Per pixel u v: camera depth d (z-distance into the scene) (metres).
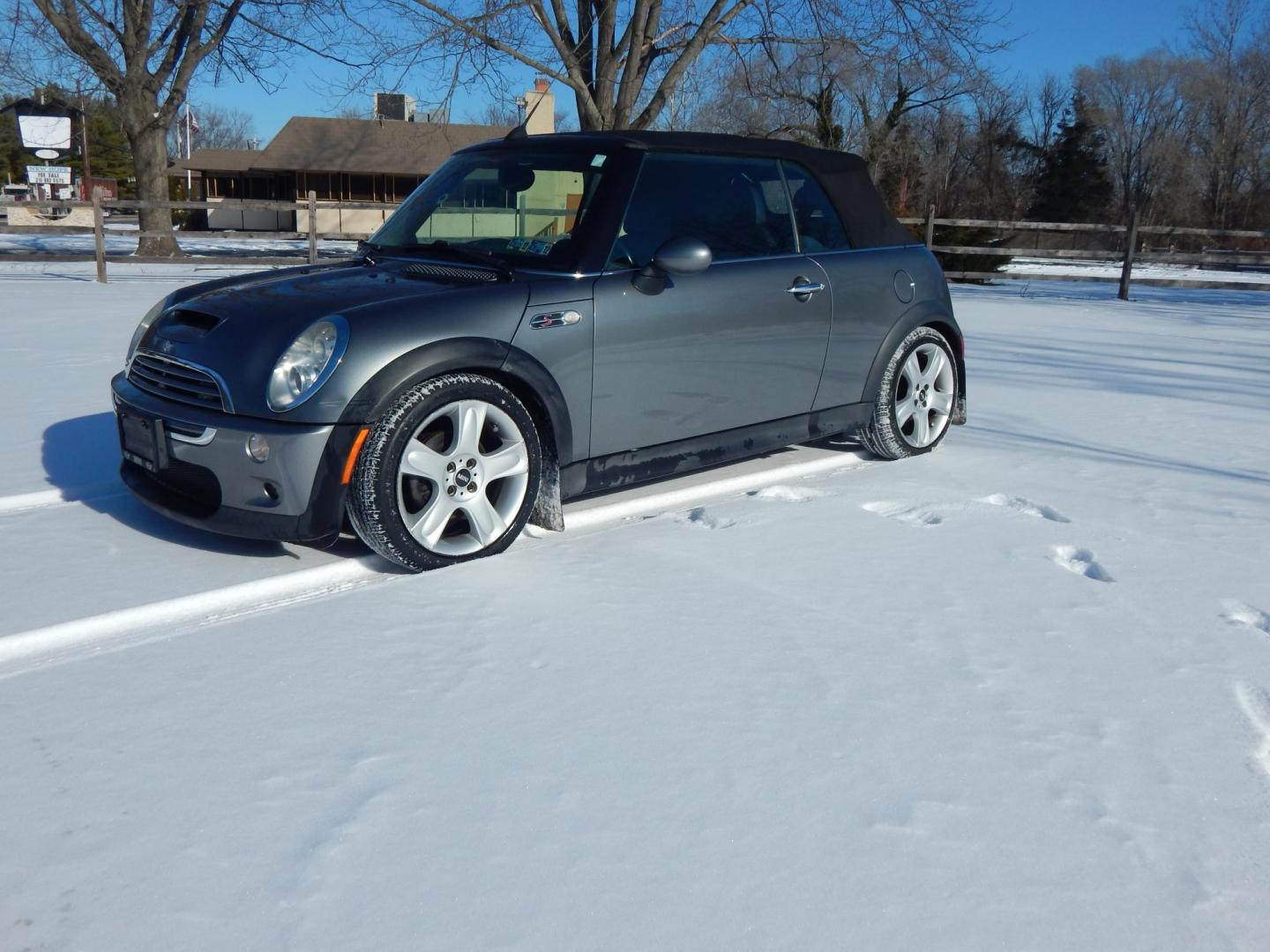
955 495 4.41
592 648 2.86
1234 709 2.61
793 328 4.34
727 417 4.22
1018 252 16.64
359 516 3.24
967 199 51.50
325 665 2.74
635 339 3.80
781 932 1.78
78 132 52.25
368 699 2.56
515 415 3.49
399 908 1.82
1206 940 1.80
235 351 3.29
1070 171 50.38
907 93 26.78
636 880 1.91
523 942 1.74
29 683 2.63
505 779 2.22
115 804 2.12
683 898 1.86
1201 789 2.26
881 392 4.83
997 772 2.30
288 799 2.14
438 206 4.23
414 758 2.30
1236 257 17.39
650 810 2.12
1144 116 57.47
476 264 3.81
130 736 2.38
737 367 4.18
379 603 3.15
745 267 4.19
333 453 3.16
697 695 2.62
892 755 2.36
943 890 1.90
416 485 3.37
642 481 4.26
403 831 2.04
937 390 5.17
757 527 3.92
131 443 3.64
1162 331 11.03
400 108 46.19
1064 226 16.12
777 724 2.48
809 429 4.58
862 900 1.87
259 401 3.19
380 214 46.34
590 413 3.73
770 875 1.93
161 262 18.25
